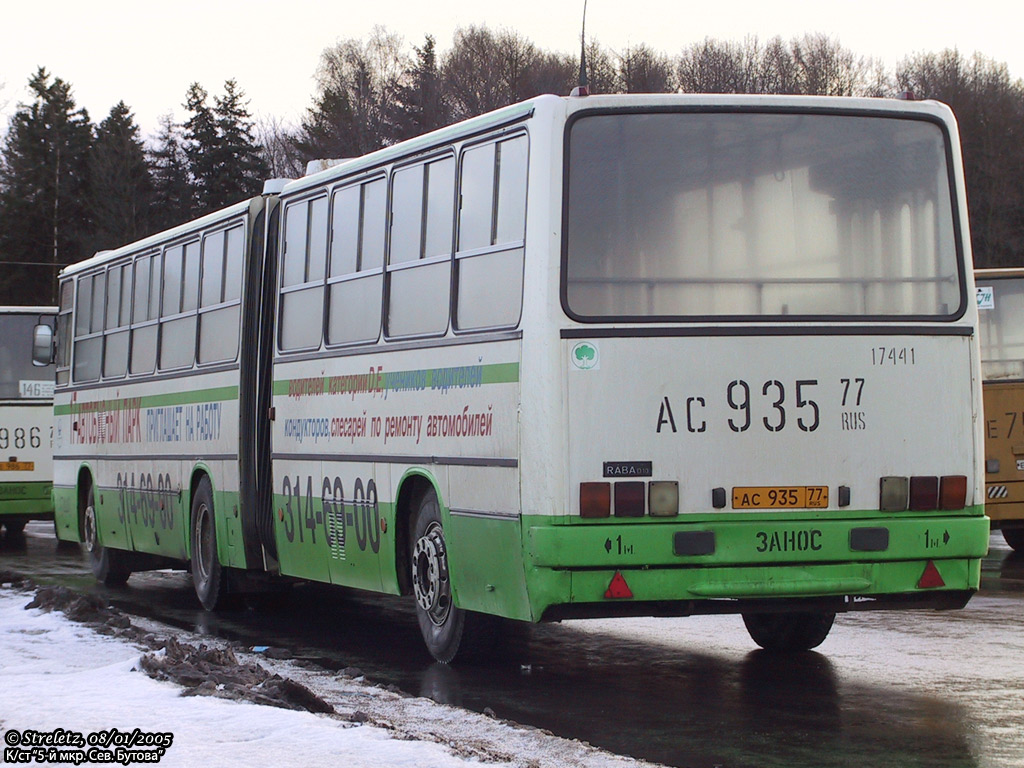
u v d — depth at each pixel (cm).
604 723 814
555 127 901
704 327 895
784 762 715
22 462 2300
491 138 967
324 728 693
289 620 1345
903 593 912
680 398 888
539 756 702
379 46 8162
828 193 931
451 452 986
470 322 975
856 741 762
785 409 900
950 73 6919
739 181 919
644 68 6900
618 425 880
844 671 987
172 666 893
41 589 1372
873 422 913
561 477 872
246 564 1337
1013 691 905
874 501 910
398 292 1083
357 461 1135
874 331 920
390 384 1083
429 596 1045
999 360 1855
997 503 1841
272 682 835
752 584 886
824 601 912
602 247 895
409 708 834
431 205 1045
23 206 8256
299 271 1261
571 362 881
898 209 942
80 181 8412
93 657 1040
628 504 875
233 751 651
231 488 1359
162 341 1566
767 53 7194
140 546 1622
